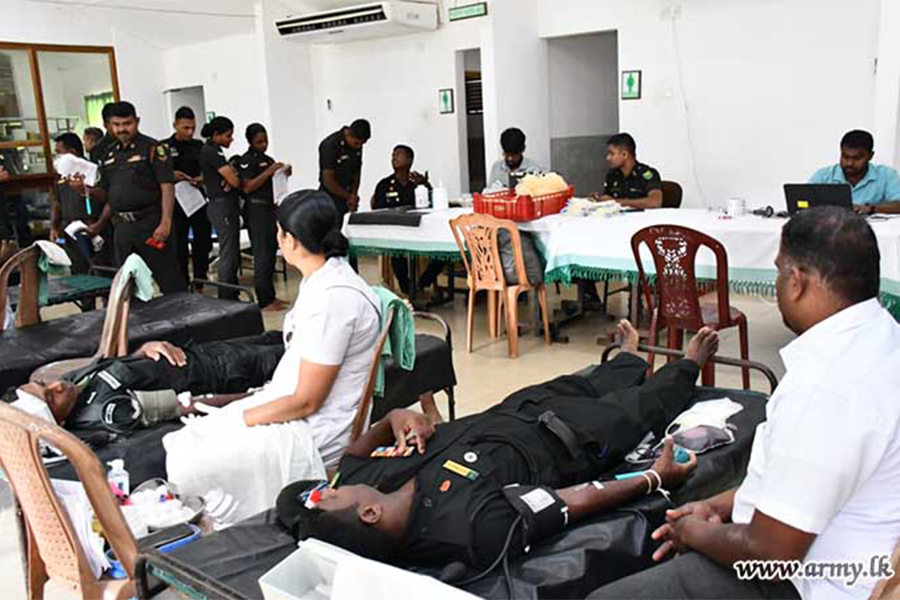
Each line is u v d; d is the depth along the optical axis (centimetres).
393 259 623
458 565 160
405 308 242
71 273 609
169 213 489
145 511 203
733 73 602
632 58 655
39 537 185
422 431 197
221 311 389
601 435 201
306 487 192
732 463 207
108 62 850
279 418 228
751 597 138
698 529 146
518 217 460
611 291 602
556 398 218
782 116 585
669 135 647
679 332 374
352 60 820
